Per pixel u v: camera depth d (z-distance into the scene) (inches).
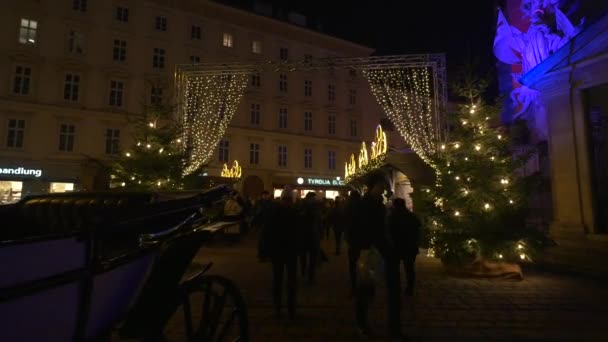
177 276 108.7
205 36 1317.7
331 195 1499.8
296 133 1449.3
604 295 246.7
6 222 136.0
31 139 1038.4
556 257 358.6
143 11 1216.8
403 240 249.1
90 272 83.0
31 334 72.2
